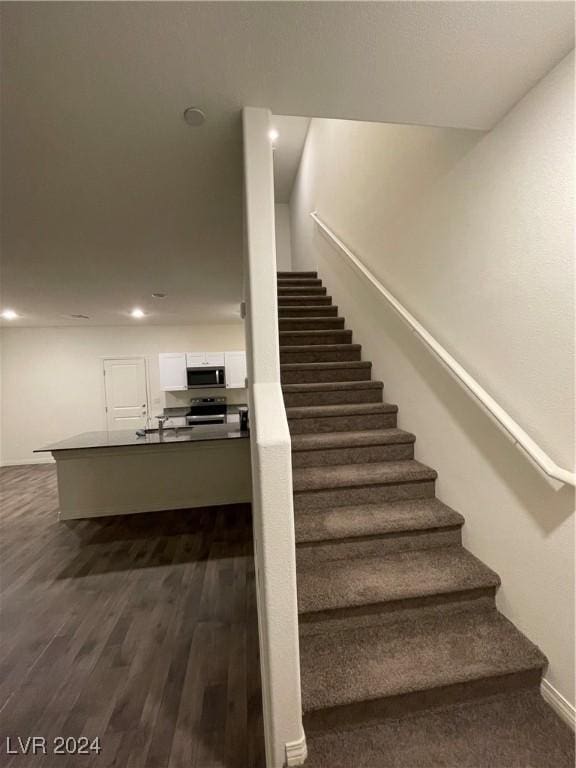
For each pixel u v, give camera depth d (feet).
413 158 7.02
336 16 3.09
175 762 4.32
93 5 2.95
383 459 7.30
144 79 3.80
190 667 5.74
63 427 21.49
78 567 8.96
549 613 4.36
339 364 9.24
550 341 4.15
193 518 12.00
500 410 4.64
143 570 8.77
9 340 20.86
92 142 4.93
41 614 7.16
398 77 3.85
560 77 3.79
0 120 4.42
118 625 6.77
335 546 5.66
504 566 5.05
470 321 5.50
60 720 4.89
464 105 4.40
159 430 14.44
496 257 4.90
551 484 4.27
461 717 4.18
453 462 6.11
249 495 13.28
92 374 21.75
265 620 3.82
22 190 6.20
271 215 4.25
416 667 4.31
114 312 17.74
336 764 3.72
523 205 4.41
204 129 4.68
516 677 4.39
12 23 3.10
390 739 3.96
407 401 7.61
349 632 4.87
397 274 7.80
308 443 6.98
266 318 4.21
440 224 6.19
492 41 3.43
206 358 20.65
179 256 9.86
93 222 7.58
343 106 4.32
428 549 5.89
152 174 5.80
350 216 10.64
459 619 5.04
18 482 17.29
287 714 3.74
